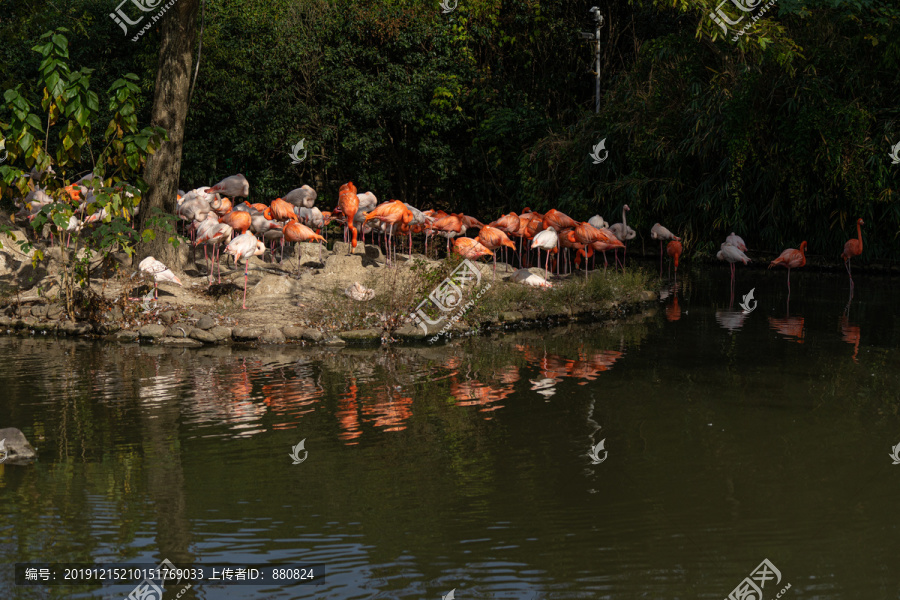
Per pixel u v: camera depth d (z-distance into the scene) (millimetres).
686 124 20547
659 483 6250
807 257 19609
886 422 7703
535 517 5648
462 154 25781
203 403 8266
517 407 8211
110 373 9414
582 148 21938
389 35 24219
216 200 14438
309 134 24062
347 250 14789
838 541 5312
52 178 10875
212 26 21969
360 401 8383
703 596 4652
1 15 17516
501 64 25953
